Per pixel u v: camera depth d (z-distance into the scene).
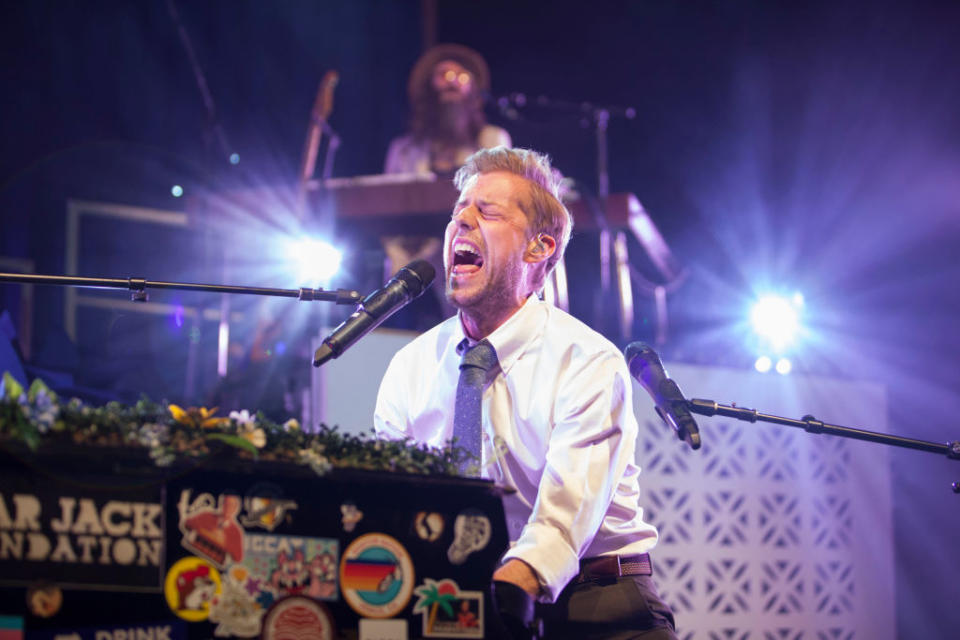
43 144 8.73
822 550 6.50
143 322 6.68
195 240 8.80
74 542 2.04
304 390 5.98
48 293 8.05
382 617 2.28
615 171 10.72
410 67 10.63
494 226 3.30
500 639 2.39
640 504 5.95
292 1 10.12
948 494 7.33
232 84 9.81
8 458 2.02
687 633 5.99
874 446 6.78
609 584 3.14
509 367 3.24
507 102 9.10
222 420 2.28
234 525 2.18
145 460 2.12
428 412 3.44
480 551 2.42
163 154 9.05
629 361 3.47
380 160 10.49
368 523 2.31
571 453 2.92
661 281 9.27
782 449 6.49
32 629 1.98
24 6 8.80
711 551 6.13
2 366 4.42
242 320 7.23
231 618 2.13
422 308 7.03
